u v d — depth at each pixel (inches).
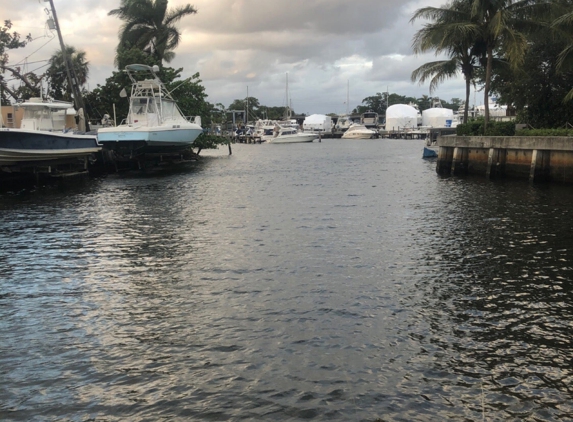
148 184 1150.3
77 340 312.8
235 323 335.0
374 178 1258.6
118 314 353.1
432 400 247.1
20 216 737.0
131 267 466.3
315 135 3949.3
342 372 272.4
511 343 306.3
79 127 1519.4
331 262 474.6
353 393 252.7
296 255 500.1
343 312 352.8
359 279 424.2
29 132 1050.1
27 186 1113.4
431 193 951.6
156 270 455.2
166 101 1515.7
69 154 1182.3
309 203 839.7
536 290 396.8
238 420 232.4
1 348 302.7
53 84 2204.7
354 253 507.5
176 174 1397.6
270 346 301.9
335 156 2249.0
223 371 273.7
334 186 1091.3
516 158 1125.1
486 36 1322.6
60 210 786.8
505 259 483.2
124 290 402.9
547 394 253.0
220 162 1886.1
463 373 271.9
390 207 791.7
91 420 233.3
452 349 298.5
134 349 300.0
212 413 237.5
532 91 1435.8
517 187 1010.7
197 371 274.1
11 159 1048.2
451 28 1289.4
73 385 261.7
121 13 1937.7
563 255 495.5
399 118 4662.9
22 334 322.3
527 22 1277.1
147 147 1400.1
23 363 284.5
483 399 248.2
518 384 261.6
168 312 355.3
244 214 734.5
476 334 318.3
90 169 1385.3
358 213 738.2
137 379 266.7
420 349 298.4
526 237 570.9
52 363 284.4
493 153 1152.2
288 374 270.2
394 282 416.5
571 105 1393.9
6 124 1423.5
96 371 275.3
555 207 762.8
